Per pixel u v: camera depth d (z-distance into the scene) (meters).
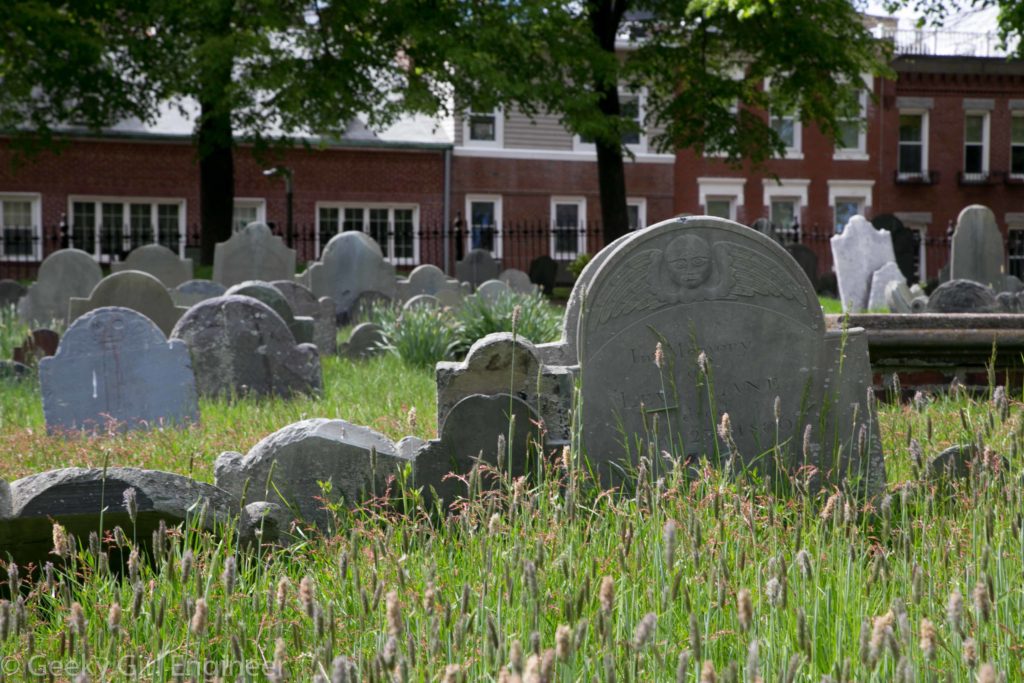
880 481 6.01
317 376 10.89
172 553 3.90
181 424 9.16
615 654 3.29
